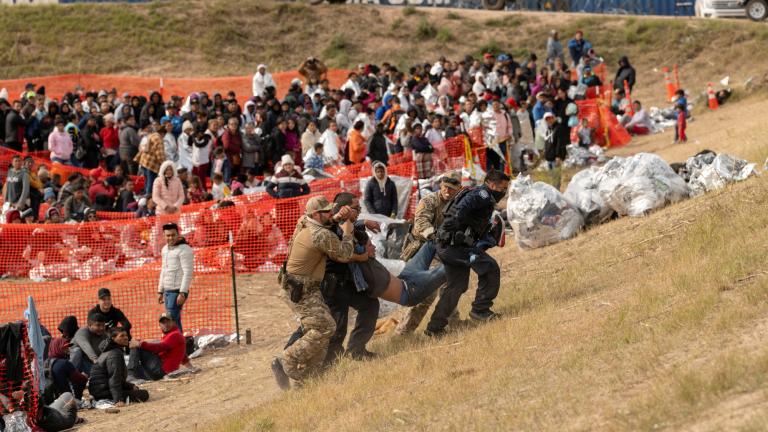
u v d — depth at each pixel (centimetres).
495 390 930
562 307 1205
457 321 1300
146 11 5103
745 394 727
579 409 805
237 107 2845
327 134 2659
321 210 1177
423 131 2680
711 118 3522
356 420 970
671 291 1080
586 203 1733
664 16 5084
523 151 2923
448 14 5281
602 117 3234
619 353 922
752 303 931
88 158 2700
